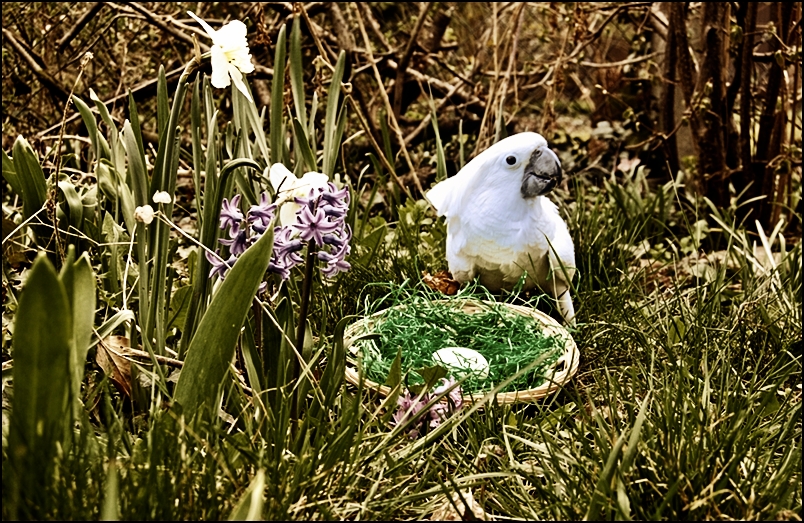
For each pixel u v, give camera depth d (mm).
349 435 1559
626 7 3453
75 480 1339
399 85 3691
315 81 2916
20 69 3459
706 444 1608
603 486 1450
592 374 2180
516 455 1773
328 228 1525
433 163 3814
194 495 1383
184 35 3225
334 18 3658
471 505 1612
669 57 3416
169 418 1497
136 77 3564
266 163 2311
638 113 3787
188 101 3588
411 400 1777
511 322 2207
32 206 2094
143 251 1791
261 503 1227
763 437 1734
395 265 2631
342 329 1711
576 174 3797
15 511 1220
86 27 3652
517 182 2205
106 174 2119
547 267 2359
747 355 2236
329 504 1485
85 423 1441
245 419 1582
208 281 1848
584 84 4934
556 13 3635
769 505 1496
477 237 2273
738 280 2814
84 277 1361
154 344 1868
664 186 3223
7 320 2010
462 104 3938
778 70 3172
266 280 1765
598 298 2496
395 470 1600
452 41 4277
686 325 2275
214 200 1741
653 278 2910
